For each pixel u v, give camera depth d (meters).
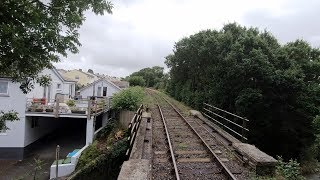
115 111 24.80
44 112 20.38
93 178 15.08
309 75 20.55
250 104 17.83
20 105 19.84
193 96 28.14
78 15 6.47
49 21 5.98
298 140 20.39
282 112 19.41
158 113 22.23
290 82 18.19
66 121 31.03
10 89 19.67
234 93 19.59
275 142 20.19
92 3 6.66
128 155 9.40
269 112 18.92
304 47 21.42
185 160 9.45
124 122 21.20
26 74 7.26
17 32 5.22
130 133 9.92
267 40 23.39
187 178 7.81
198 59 28.00
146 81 108.06
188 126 16.03
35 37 5.90
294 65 19.42
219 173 8.27
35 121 22.31
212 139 12.69
